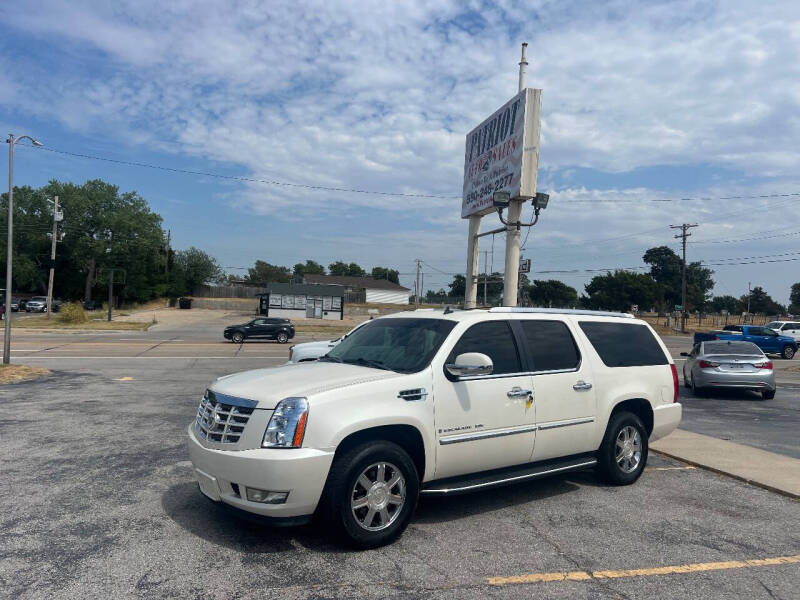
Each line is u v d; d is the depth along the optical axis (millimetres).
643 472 6680
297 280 92750
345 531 4121
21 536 4359
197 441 4480
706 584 3814
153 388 12844
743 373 13719
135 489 5551
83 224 77625
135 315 57844
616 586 3760
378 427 4395
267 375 4852
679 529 4824
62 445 7363
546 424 5309
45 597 3428
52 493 5406
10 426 8531
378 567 3967
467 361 4590
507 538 4547
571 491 5855
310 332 43000
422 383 4605
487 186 17781
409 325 5473
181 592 3535
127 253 77250
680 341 42344
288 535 4488
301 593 3564
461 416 4750
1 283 74875
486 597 3576
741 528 4875
